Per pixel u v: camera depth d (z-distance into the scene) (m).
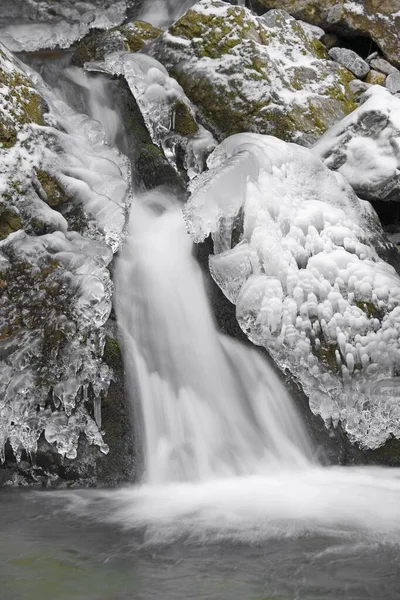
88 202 4.98
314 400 4.78
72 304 4.51
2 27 7.43
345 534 3.59
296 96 6.41
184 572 3.19
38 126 5.07
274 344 4.78
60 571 3.21
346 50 7.06
